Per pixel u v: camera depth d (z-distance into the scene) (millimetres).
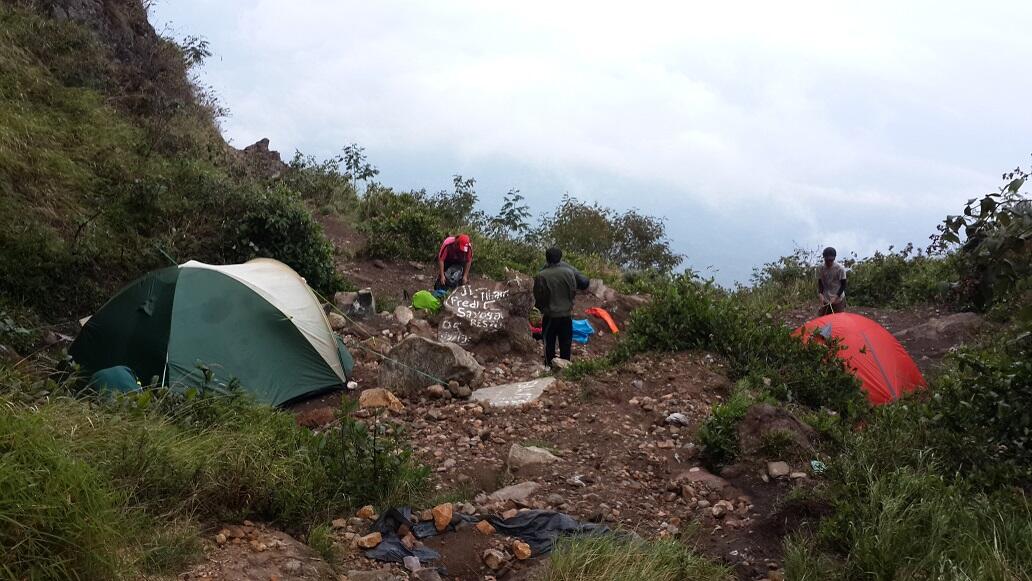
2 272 9234
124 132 12883
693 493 5539
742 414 6223
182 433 5098
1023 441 5328
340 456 5367
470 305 10461
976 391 5582
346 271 13234
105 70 14219
